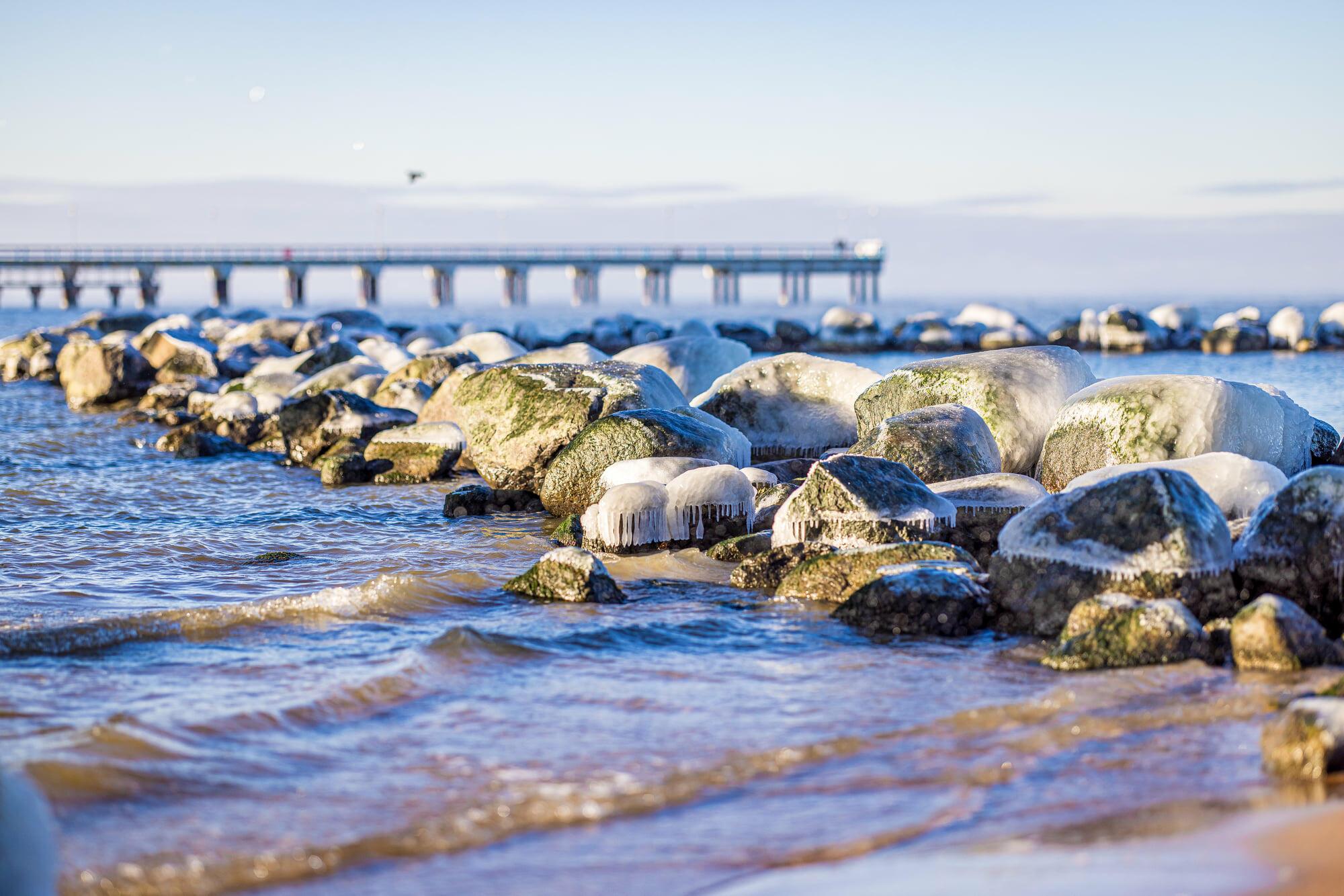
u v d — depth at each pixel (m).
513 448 17.33
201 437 23.14
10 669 9.42
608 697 8.76
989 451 14.74
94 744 7.53
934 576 10.63
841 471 12.49
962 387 16.31
